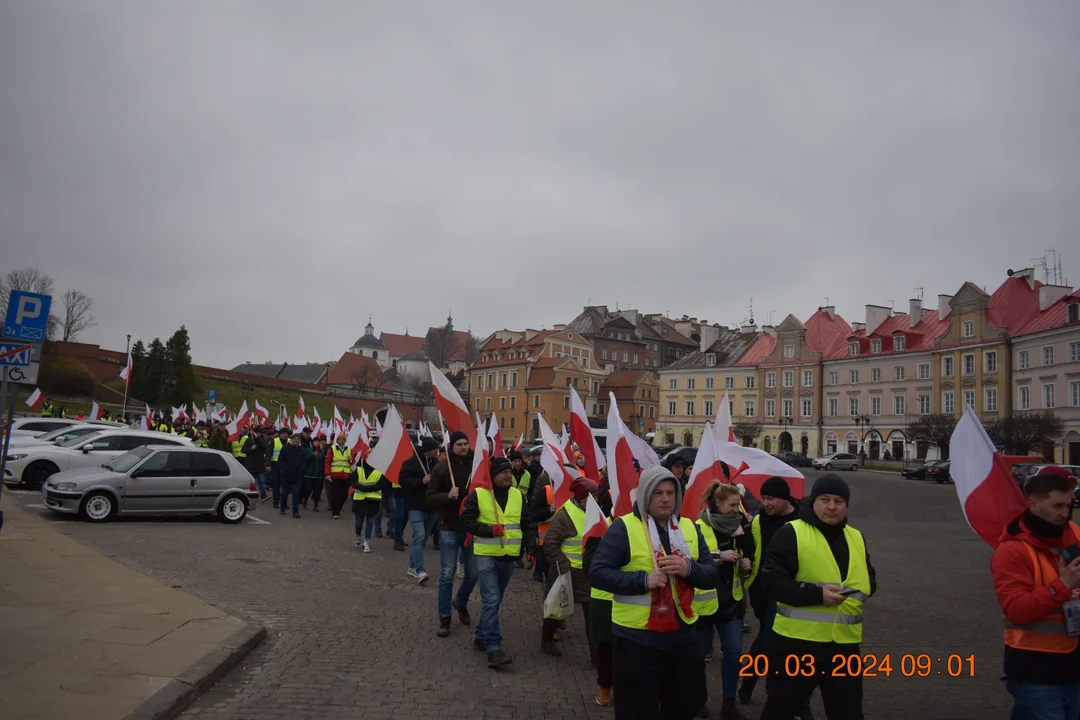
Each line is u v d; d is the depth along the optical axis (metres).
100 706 5.73
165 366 75.62
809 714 6.37
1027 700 4.58
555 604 8.23
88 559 11.56
